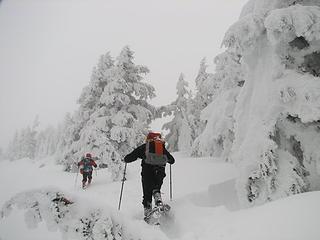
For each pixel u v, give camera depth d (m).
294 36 6.27
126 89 22.20
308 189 5.70
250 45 6.57
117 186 10.96
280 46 6.43
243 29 6.38
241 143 6.39
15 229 4.04
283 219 4.09
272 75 6.24
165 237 4.58
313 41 6.32
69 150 21.97
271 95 6.10
